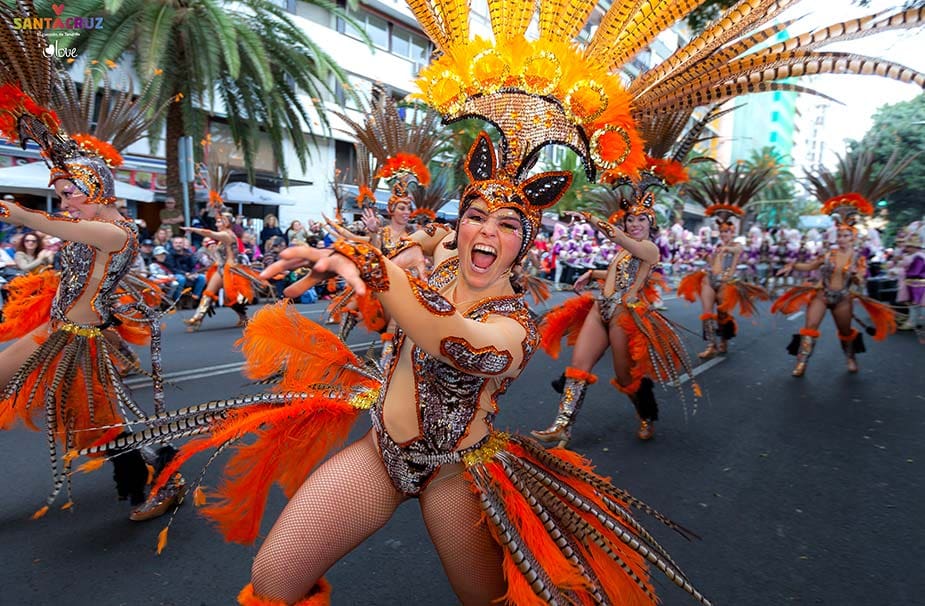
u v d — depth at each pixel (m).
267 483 1.96
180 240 11.60
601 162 1.87
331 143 22.28
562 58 1.77
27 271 7.93
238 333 9.07
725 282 8.66
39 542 3.05
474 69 1.80
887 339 11.07
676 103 1.93
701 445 4.88
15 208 2.62
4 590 2.64
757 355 9.05
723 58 1.78
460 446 1.75
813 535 3.45
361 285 1.27
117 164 3.42
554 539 1.74
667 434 5.13
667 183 4.38
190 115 12.63
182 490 3.43
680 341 4.61
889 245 21.22
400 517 3.51
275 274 1.30
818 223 27.61
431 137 5.71
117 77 11.62
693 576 2.99
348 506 1.73
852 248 7.53
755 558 3.18
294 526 1.68
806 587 2.92
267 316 2.05
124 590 2.69
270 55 13.52
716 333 8.89
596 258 17.91
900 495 4.05
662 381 4.56
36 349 3.02
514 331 1.64
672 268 22.03
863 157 7.61
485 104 1.80
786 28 1.76
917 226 11.85
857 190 7.55
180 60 12.40
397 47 23.94
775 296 12.32
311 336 2.09
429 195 6.76
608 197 6.76
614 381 4.90
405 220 5.47
